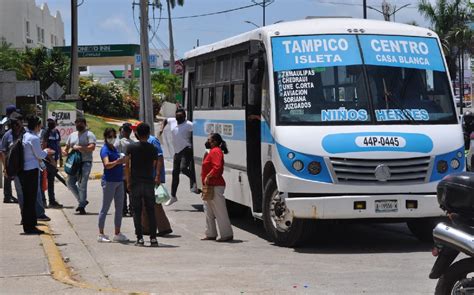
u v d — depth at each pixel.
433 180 10.60
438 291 6.60
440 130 10.88
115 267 9.63
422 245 11.55
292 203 10.47
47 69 48.62
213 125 14.44
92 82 56.81
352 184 10.40
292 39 11.52
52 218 14.71
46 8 71.88
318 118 10.88
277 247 11.40
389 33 11.68
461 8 55.34
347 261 10.12
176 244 11.74
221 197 12.03
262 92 11.70
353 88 11.12
